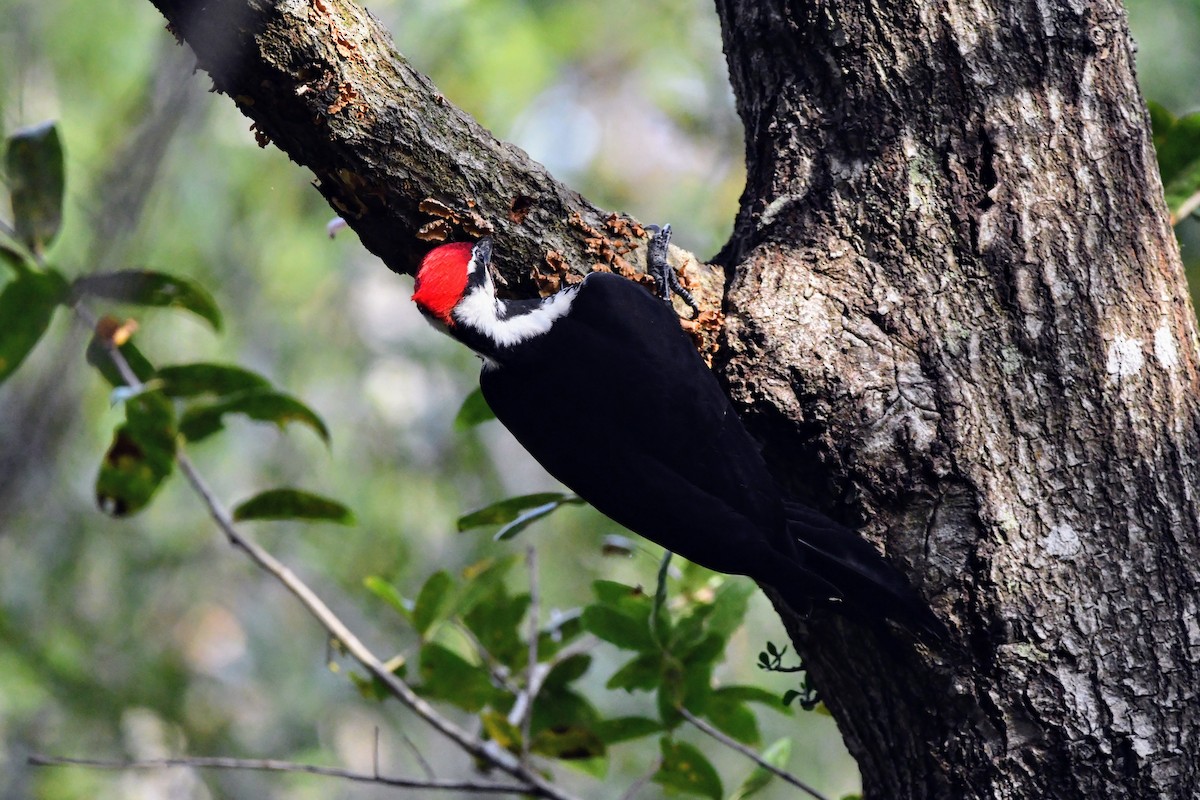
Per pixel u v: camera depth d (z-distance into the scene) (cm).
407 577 1780
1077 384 673
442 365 1914
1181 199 902
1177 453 677
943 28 721
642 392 727
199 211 1638
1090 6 718
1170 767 647
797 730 1675
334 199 727
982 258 690
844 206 723
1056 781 652
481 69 1753
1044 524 661
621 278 752
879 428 672
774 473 737
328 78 674
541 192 747
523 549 1747
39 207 810
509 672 932
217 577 1836
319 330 1862
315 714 1820
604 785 1656
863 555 659
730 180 1966
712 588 927
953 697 663
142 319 956
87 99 1501
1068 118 705
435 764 1845
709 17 2012
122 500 897
